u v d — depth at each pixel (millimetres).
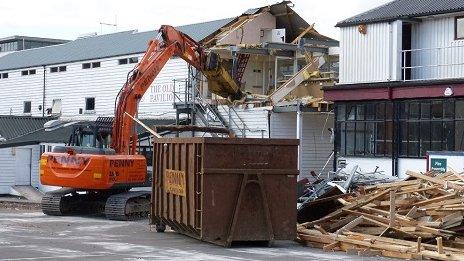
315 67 38625
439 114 27641
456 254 15836
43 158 25438
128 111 26250
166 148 20062
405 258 16281
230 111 37594
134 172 25406
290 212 18125
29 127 44219
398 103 29016
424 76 29281
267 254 16719
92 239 19219
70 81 50906
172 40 27781
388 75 29406
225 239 17766
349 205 19328
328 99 31375
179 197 19047
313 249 17828
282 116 36281
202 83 39625
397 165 28938
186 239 19312
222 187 17734
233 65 38844
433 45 29109
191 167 18188
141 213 25219
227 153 17766
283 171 18078
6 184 37844
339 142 31219
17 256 15773
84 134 27234
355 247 17219
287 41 44594
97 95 48688
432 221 17562
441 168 25062
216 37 42406
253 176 17891
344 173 26219
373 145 29906
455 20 28438
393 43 29297
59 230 21484
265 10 43625
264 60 42500
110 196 25078
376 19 29719
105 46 50750
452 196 18203
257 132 36469
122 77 46812
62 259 15398
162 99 43625
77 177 24719
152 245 18031
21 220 24438
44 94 53062
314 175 31438
